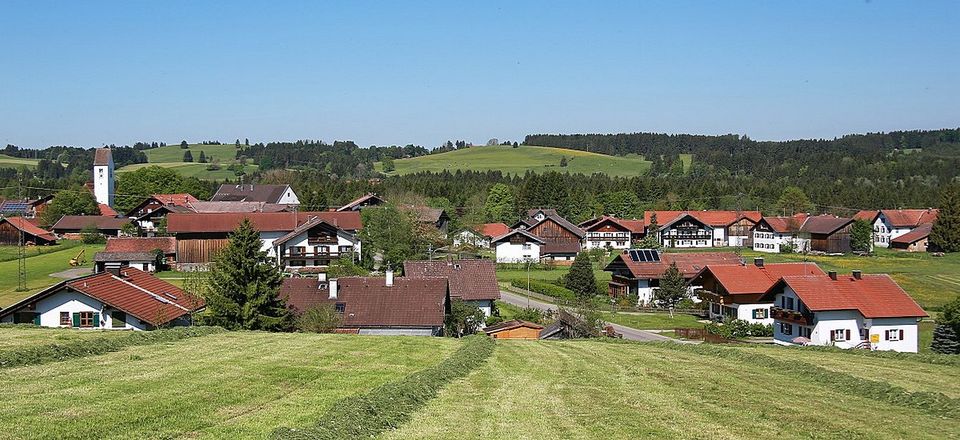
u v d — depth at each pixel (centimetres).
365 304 5256
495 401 2309
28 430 1681
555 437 1875
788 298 6072
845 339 5666
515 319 6519
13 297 6806
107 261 9069
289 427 1783
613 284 9062
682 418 2131
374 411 1989
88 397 2047
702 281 7669
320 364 2841
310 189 16300
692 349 3850
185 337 3544
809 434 1992
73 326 4297
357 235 10044
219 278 4716
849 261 11675
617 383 2722
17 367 2492
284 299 4941
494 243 11881
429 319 5094
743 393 2564
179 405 1998
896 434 2036
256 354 3020
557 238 12488
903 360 3734
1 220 11369
